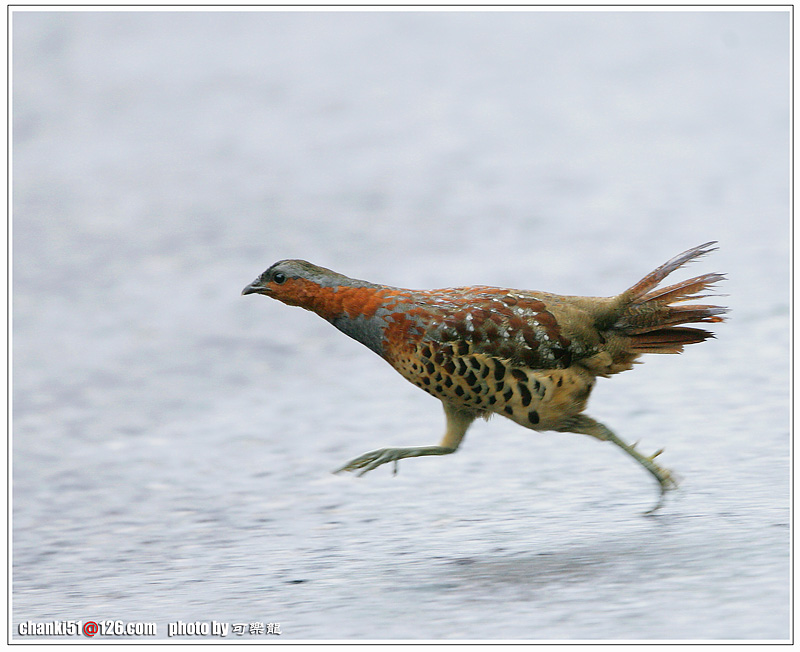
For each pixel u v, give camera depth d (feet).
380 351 60.44
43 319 118.62
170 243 142.72
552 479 70.38
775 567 48.98
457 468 75.00
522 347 57.31
